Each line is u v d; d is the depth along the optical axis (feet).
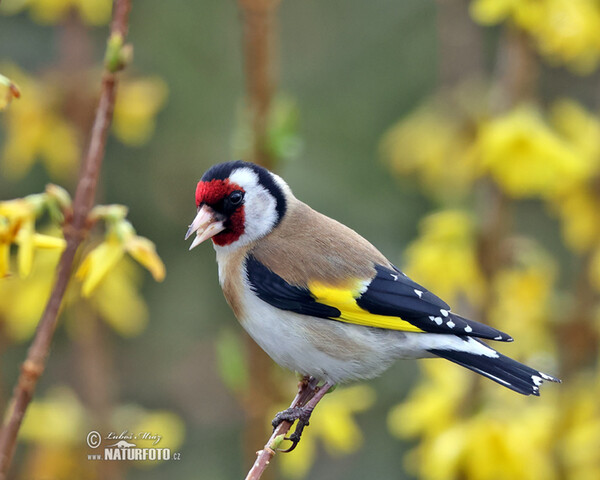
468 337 25.40
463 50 40.70
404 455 47.96
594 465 34.27
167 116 46.06
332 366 25.94
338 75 49.80
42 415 33.14
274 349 26.53
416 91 48.91
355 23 50.26
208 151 46.16
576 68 37.58
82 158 34.81
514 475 31.14
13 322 33.68
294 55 50.21
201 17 46.52
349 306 25.64
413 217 47.29
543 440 33.50
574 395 34.81
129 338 48.14
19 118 34.76
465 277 33.04
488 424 31.30
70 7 34.60
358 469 48.11
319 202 46.73
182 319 47.96
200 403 48.83
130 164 45.88
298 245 26.63
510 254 33.37
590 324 34.88
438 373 33.45
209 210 26.99
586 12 31.71
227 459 48.08
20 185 43.34
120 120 35.76
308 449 31.63
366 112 48.96
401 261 45.57
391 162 43.68
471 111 35.99
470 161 32.91
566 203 35.76
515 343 34.86
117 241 20.84
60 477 33.12
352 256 26.53
